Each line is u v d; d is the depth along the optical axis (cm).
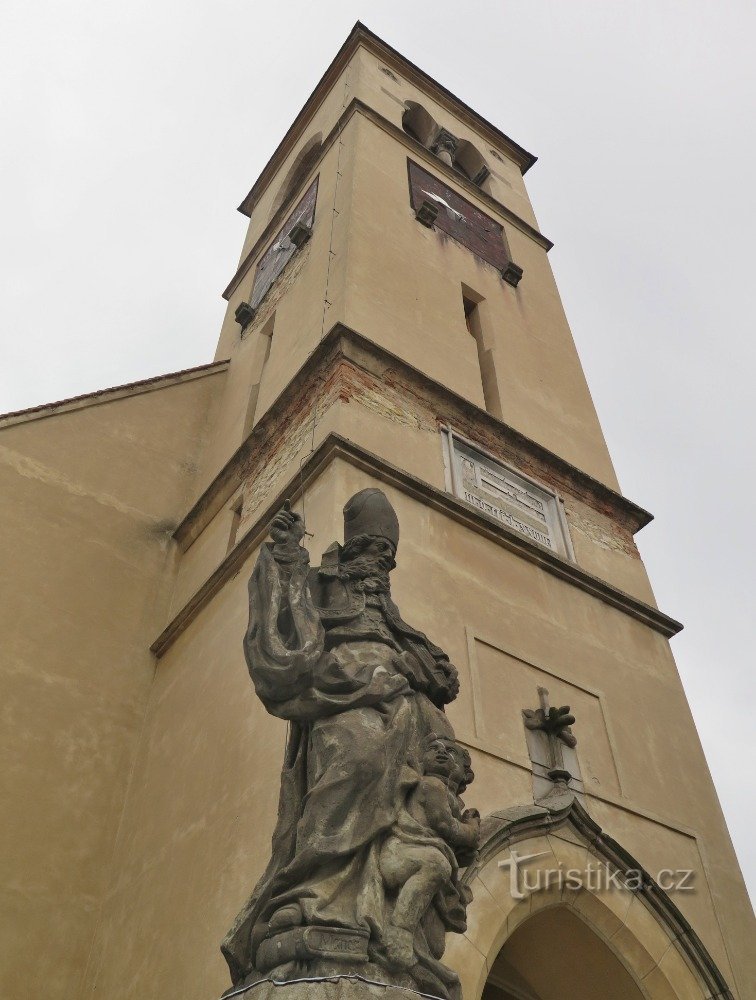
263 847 793
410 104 2105
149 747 1162
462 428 1255
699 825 1042
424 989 448
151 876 982
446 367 1358
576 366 1678
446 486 1147
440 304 1483
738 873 1027
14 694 1145
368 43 2158
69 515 1365
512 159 2331
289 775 530
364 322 1295
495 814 842
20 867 1032
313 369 1234
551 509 1288
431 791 525
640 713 1110
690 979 880
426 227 1659
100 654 1252
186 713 1108
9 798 1069
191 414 1669
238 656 1047
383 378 1209
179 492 1537
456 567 1050
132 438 1545
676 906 920
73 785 1123
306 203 1802
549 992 955
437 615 976
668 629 1265
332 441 1035
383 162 1722
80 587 1299
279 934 446
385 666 582
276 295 1703
